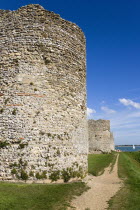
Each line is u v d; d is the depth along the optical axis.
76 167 12.68
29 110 11.77
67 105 12.98
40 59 12.64
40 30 13.04
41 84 12.30
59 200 8.73
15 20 13.17
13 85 12.10
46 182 11.03
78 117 13.76
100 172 18.25
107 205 8.60
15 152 11.11
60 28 13.66
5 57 12.63
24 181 10.71
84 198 9.44
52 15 13.56
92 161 26.62
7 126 11.53
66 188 10.62
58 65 13.05
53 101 12.38
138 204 8.77
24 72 12.29
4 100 11.93
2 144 11.25
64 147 12.19
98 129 44.22
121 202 9.02
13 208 7.38
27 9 13.30
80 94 14.34
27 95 11.95
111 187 11.98
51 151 11.62
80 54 14.94
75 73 14.06
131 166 23.05
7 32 13.06
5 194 8.73
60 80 12.92
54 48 13.12
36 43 12.80
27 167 10.95
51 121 12.05
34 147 11.30
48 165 11.32
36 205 7.91
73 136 12.97
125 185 12.57
